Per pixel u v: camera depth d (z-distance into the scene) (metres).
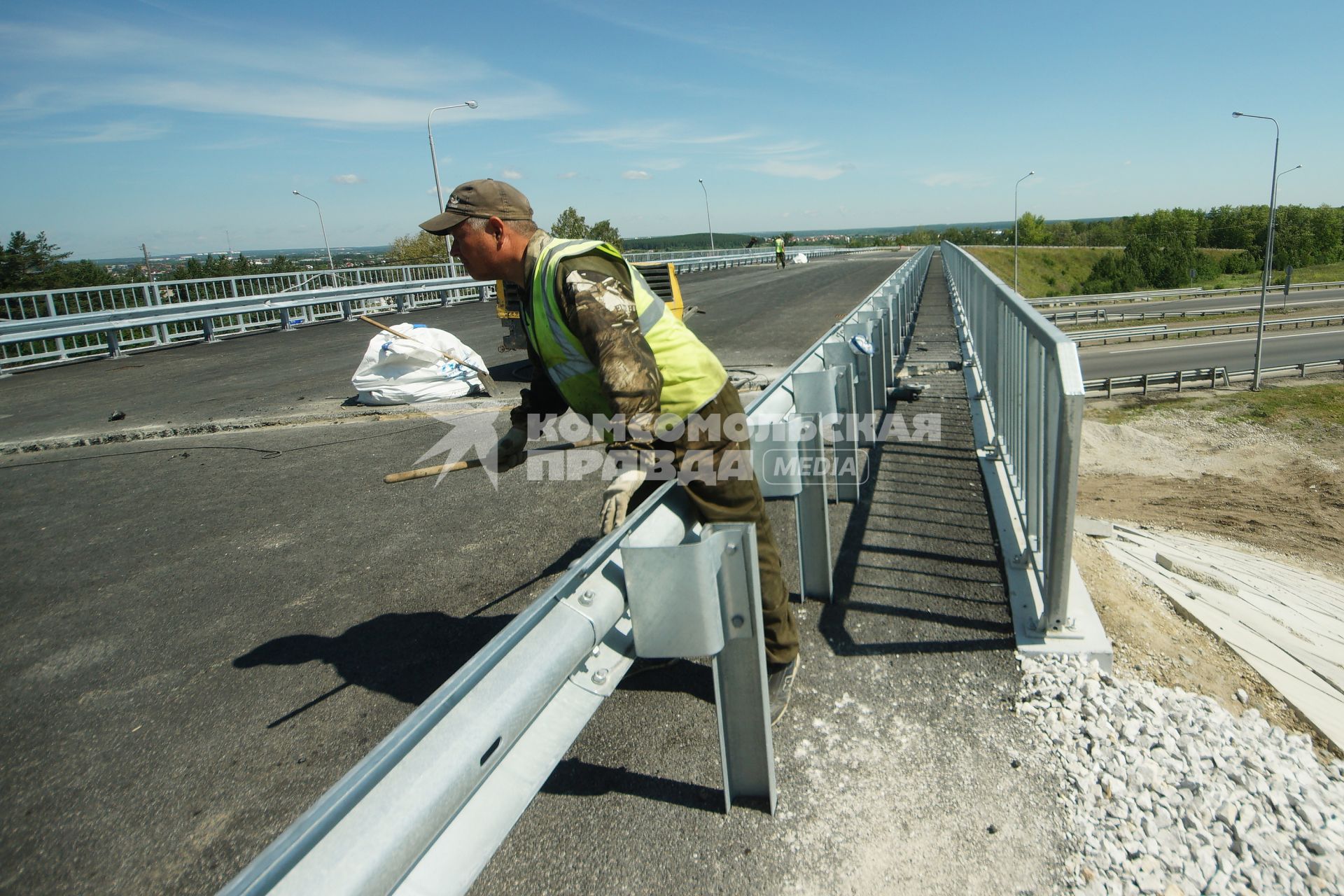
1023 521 3.66
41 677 3.19
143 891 2.00
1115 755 2.22
